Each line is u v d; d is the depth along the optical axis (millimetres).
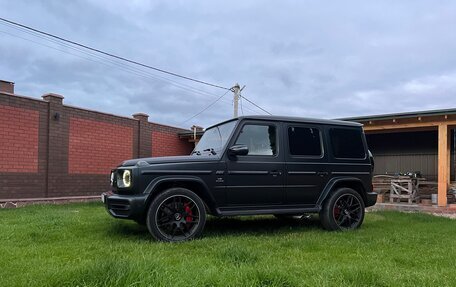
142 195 5527
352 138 7219
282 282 3367
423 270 4035
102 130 14102
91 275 3303
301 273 3664
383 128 12344
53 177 12328
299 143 6676
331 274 3564
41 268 3795
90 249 4902
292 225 7305
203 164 5910
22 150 11508
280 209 6406
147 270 3410
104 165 14117
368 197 7219
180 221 5691
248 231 6559
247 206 6203
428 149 13992
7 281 3383
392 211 10125
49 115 12266
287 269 3758
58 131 12516
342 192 6871
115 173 5961
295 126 6711
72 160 12969
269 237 5914
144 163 5676
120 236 5801
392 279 3529
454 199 12133
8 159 11148
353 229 6852
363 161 7211
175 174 5738
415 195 12461
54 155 12375
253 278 3377
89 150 13570
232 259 4223
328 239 5785
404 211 10586
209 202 5984
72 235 5812
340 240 5715
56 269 3648
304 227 7074
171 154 17516
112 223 6840
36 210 9297
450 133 13609
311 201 6668
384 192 13086
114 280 3215
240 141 6238
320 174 6742
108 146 14328
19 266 3951
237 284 3287
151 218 5508
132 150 15375
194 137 17312
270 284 3346
